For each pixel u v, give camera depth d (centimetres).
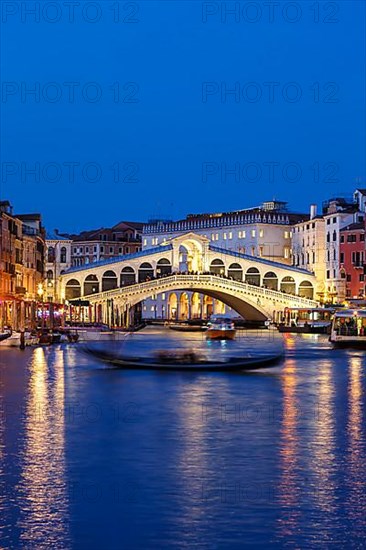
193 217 18925
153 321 17200
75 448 2667
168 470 2381
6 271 10606
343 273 14688
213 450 2641
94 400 3847
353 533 1859
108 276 14162
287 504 2062
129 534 1861
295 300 13700
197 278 13250
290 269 14950
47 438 2834
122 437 2852
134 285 13000
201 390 4300
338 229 14800
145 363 5503
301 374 5284
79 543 1811
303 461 2494
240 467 2420
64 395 4038
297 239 16462
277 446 2708
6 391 4188
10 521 1941
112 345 6056
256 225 16675
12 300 9412
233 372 5388
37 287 12738
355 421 3222
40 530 1884
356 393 4197
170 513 1997
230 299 13975
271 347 7062
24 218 13412
